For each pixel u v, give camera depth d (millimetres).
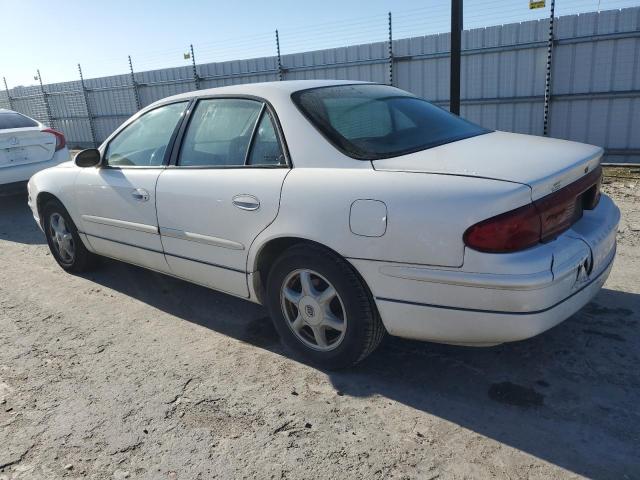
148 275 4758
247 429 2568
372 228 2531
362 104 3207
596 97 8883
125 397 2887
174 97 3770
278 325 3146
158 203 3574
